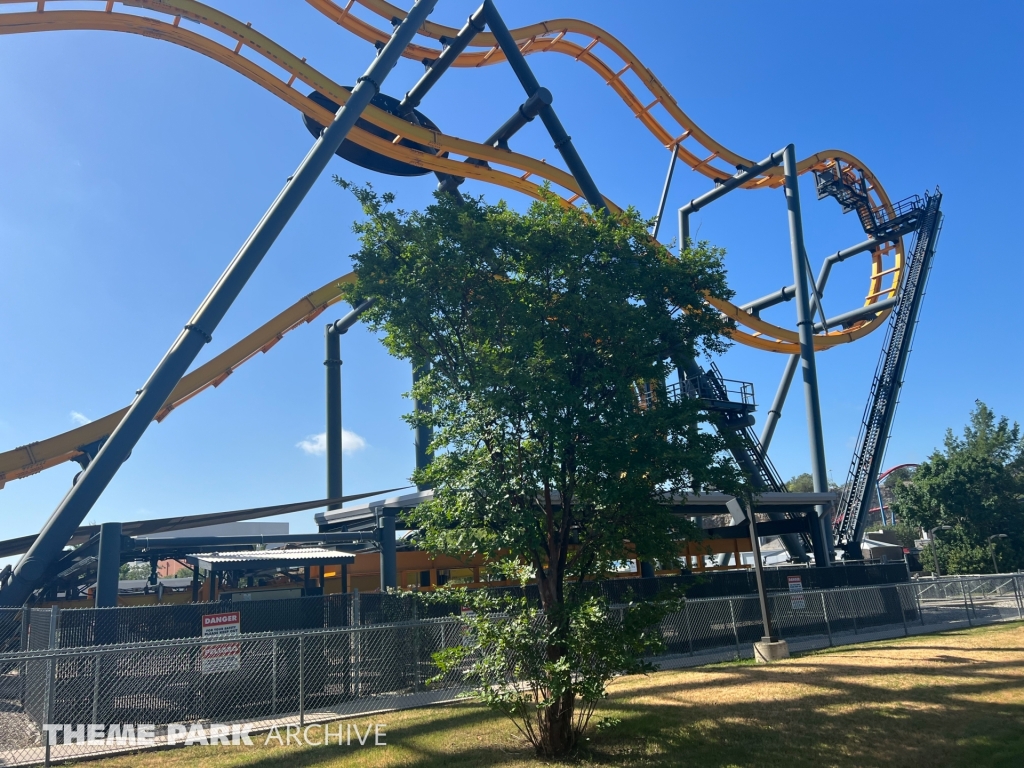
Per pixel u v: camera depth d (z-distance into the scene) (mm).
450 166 28312
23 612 14164
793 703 11766
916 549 70000
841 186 44250
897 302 41469
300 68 25031
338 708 12938
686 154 39562
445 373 10727
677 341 11023
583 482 9641
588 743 9750
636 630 9070
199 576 19172
